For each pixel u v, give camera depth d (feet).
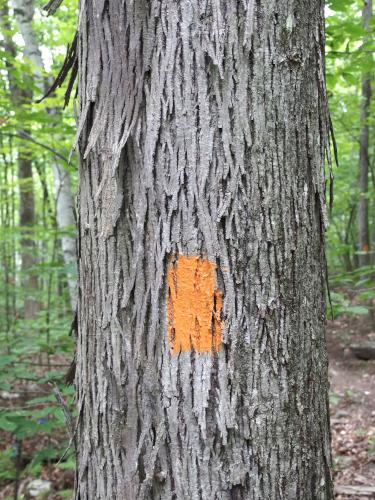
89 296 4.91
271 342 4.42
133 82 4.55
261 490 4.38
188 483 4.34
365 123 27.14
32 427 9.18
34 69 15.35
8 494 12.69
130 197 4.60
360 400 19.58
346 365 23.90
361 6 16.37
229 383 4.34
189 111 4.34
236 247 4.35
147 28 4.47
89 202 4.88
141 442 4.51
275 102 4.41
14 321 18.01
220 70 4.29
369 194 27.61
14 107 13.56
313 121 4.69
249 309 4.38
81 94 5.02
